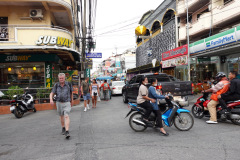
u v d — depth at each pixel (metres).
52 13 13.58
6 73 13.49
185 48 14.98
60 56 15.10
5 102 9.89
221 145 4.01
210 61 15.39
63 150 3.99
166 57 18.50
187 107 8.95
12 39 11.87
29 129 6.05
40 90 10.57
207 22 15.18
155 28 25.70
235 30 10.58
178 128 5.29
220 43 11.80
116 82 18.66
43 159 3.56
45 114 8.92
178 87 7.89
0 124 7.20
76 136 5.00
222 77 5.89
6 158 3.68
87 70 21.52
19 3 12.23
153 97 5.02
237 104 5.56
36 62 13.50
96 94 10.29
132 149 3.92
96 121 6.84
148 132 5.21
